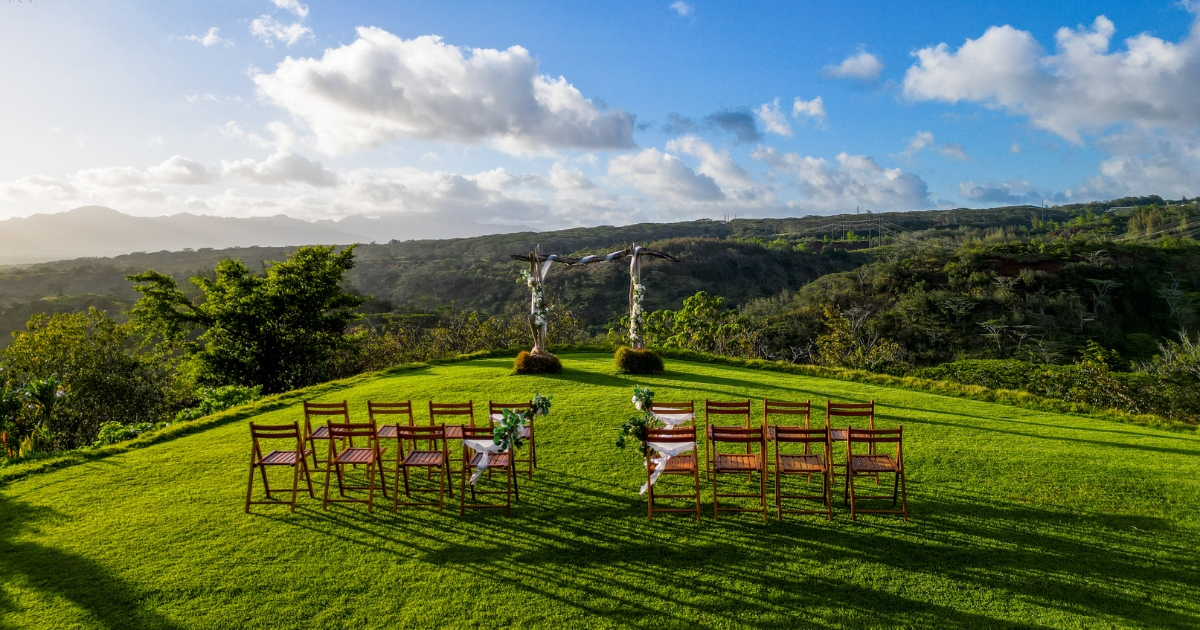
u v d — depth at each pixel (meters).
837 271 102.94
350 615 6.10
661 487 9.24
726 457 8.48
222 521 8.33
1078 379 23.00
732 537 7.62
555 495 9.01
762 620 5.94
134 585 6.69
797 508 8.46
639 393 9.02
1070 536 7.62
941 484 9.29
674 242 105.19
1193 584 6.56
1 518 8.58
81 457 11.28
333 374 32.00
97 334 27.50
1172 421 13.68
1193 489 9.09
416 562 7.11
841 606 6.15
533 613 6.09
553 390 16.03
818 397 15.36
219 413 14.70
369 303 77.75
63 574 6.95
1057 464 10.15
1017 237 128.38
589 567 6.95
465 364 22.22
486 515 8.39
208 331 27.75
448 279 104.69
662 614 6.05
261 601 6.36
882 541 7.48
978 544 7.41
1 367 16.36
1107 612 6.05
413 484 9.59
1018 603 6.20
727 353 33.72
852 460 8.37
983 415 13.70
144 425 15.34
